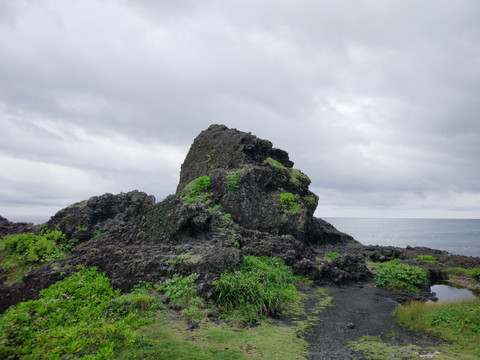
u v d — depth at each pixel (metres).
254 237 24.55
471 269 24.41
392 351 9.70
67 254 20.62
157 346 8.91
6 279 17.81
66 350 7.91
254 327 11.27
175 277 15.41
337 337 11.13
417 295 18.53
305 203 38.94
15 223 28.42
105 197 25.56
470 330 11.14
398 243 94.94
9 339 8.07
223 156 40.69
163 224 21.77
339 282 20.25
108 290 14.16
